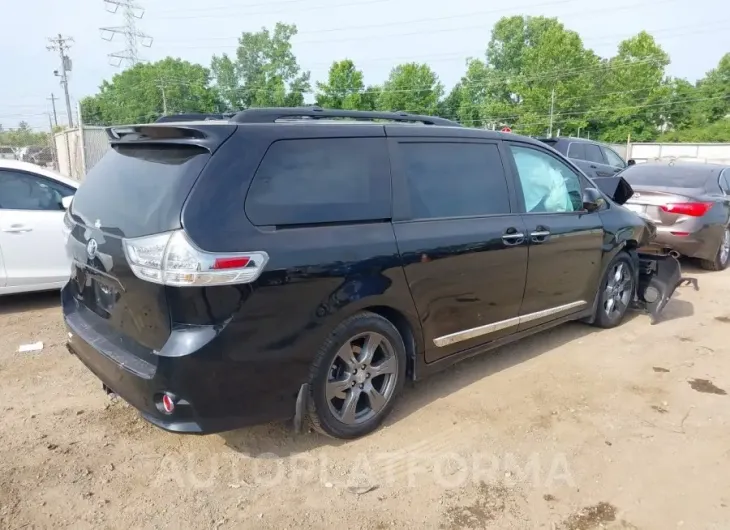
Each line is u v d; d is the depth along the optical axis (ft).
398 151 11.93
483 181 13.57
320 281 10.16
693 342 17.38
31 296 21.13
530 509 9.64
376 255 10.96
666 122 222.89
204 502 9.59
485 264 13.15
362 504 9.65
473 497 9.90
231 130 9.84
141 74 213.66
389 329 11.48
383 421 12.12
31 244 19.04
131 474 10.28
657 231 26.18
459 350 13.28
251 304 9.40
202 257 8.95
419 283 11.78
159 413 9.49
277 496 9.80
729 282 25.57
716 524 9.35
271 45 215.72
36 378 14.05
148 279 9.17
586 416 12.71
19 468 10.34
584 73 207.41
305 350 10.19
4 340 16.55
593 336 17.75
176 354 9.00
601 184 21.15
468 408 12.94
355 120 12.58
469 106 231.91
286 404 10.26
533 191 14.93
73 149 67.41
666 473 10.69
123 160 11.08
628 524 9.33
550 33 205.77
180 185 9.36
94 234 10.54
